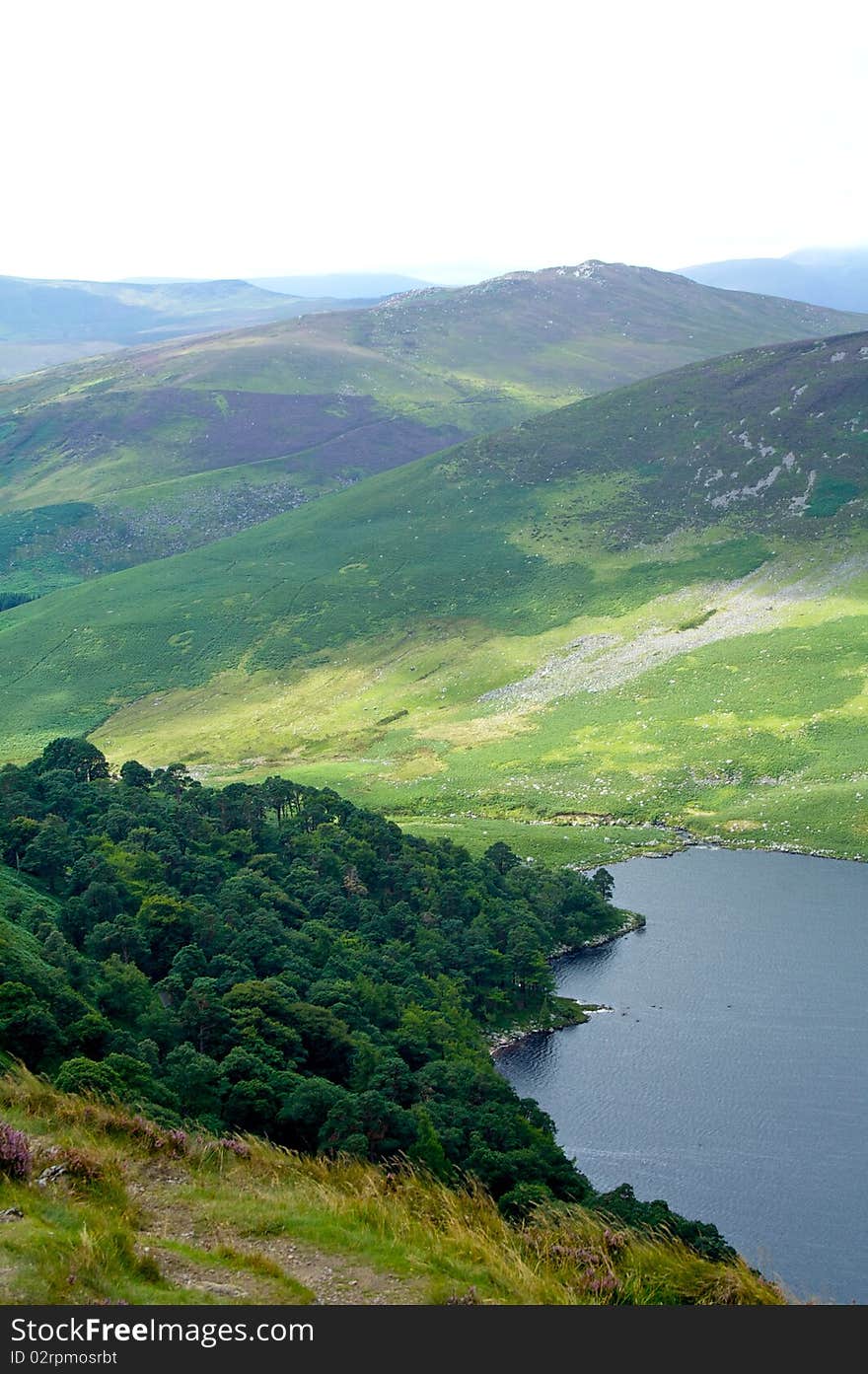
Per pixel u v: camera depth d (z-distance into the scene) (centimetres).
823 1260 7231
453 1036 9750
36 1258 2086
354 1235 2539
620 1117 9288
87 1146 2922
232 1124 6197
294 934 10538
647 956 13038
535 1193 5578
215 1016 7669
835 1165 8438
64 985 7044
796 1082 9819
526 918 13312
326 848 13475
